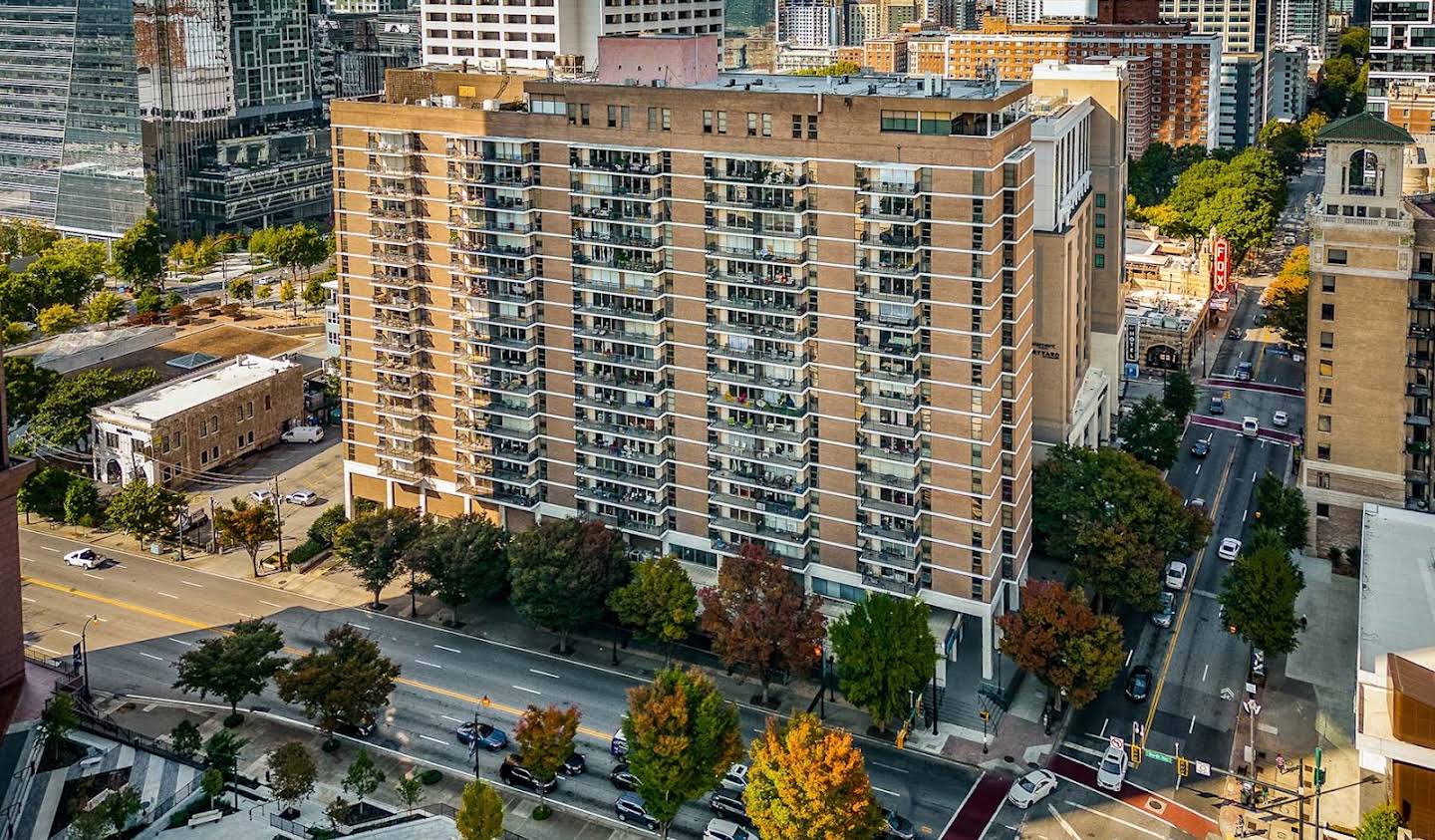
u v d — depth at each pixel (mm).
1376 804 130500
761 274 155000
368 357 186875
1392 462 170375
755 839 126312
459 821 117875
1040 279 178375
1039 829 129000
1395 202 164625
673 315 162625
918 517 153375
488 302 172750
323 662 140875
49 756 135375
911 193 143750
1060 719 147125
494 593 170875
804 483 157875
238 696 145625
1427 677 118375
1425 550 152000
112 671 158625
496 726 146875
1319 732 142875
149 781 134125
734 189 154250
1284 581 146625
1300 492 177500
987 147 139250
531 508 177625
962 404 147750
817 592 161375
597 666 159500
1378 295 166250
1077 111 189000
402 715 149625
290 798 126938
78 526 197375
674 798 126750
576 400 171875
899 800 133625
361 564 169500
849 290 150500
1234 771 137000
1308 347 172750
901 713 143750
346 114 178500
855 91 159000
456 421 181875
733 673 157250
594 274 165750
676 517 169250
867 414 153000
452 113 171000
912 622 140875
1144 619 167375
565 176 165125
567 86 162375
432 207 176000
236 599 175875
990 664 152625
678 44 180375
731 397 160750
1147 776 137000
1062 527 167250
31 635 165875
